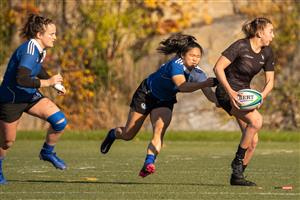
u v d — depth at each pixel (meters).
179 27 64.06
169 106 28.08
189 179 29.97
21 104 27.02
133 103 28.56
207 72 60.78
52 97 59.28
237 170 27.64
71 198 24.08
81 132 55.06
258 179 30.00
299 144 50.59
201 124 59.75
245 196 24.66
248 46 27.05
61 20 61.69
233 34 63.25
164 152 44.12
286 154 42.69
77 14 61.66
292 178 30.41
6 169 33.75
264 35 26.88
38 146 47.94
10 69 26.61
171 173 32.31
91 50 60.69
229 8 65.50
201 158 39.97
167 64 27.62
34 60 26.31
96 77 60.16
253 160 38.81
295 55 60.47
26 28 26.70
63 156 41.00
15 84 26.58
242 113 27.33
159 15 63.72
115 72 60.69
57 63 60.09
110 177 30.58
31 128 60.06
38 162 37.28
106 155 41.84
